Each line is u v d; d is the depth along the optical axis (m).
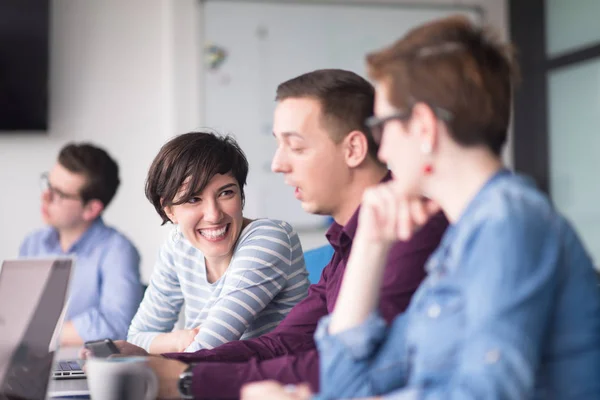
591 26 4.67
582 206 4.81
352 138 1.63
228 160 2.09
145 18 4.79
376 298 1.21
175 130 4.75
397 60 1.11
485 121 1.08
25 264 1.53
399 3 5.04
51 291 1.41
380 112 1.14
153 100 4.80
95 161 3.21
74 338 2.93
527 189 1.06
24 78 4.61
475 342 0.95
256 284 2.06
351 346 1.19
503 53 1.13
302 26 4.93
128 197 4.74
